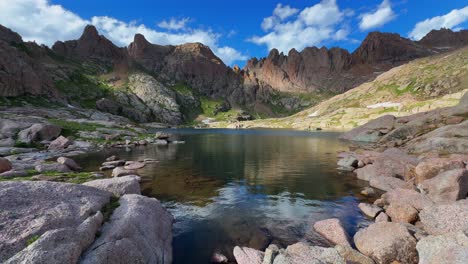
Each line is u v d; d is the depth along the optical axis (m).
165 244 12.39
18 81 124.44
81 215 11.12
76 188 13.68
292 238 13.64
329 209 18.17
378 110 165.25
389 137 57.44
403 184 21.77
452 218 12.20
